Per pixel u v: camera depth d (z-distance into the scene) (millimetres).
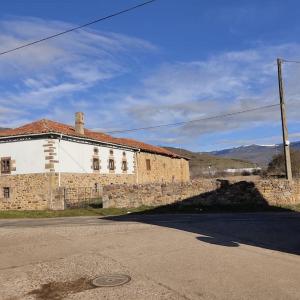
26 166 31422
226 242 12102
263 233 13859
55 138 31234
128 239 12953
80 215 24391
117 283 7984
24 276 8891
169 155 51938
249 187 25531
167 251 10797
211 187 26141
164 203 26797
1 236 14805
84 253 11031
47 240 13461
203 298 6840
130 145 42719
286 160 26359
